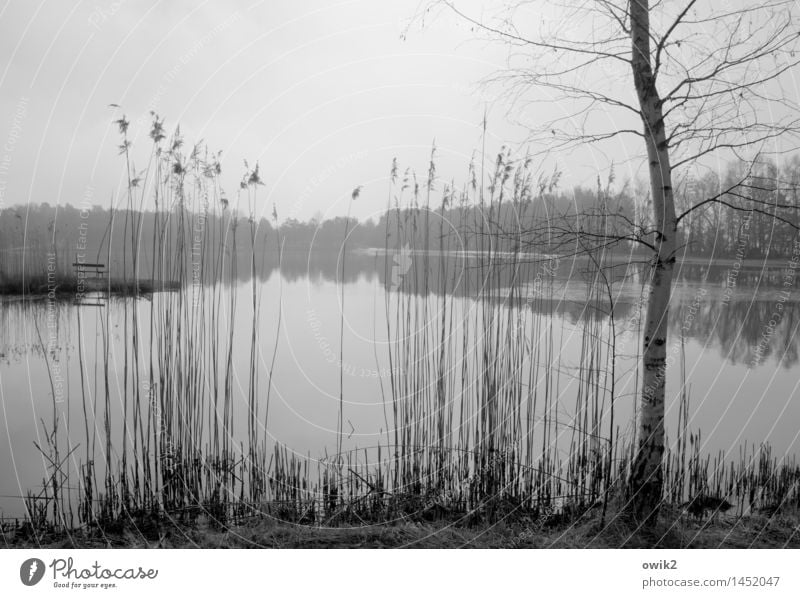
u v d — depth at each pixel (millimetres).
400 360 5449
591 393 4965
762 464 5020
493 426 4816
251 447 4816
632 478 4109
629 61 3893
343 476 4879
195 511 4363
